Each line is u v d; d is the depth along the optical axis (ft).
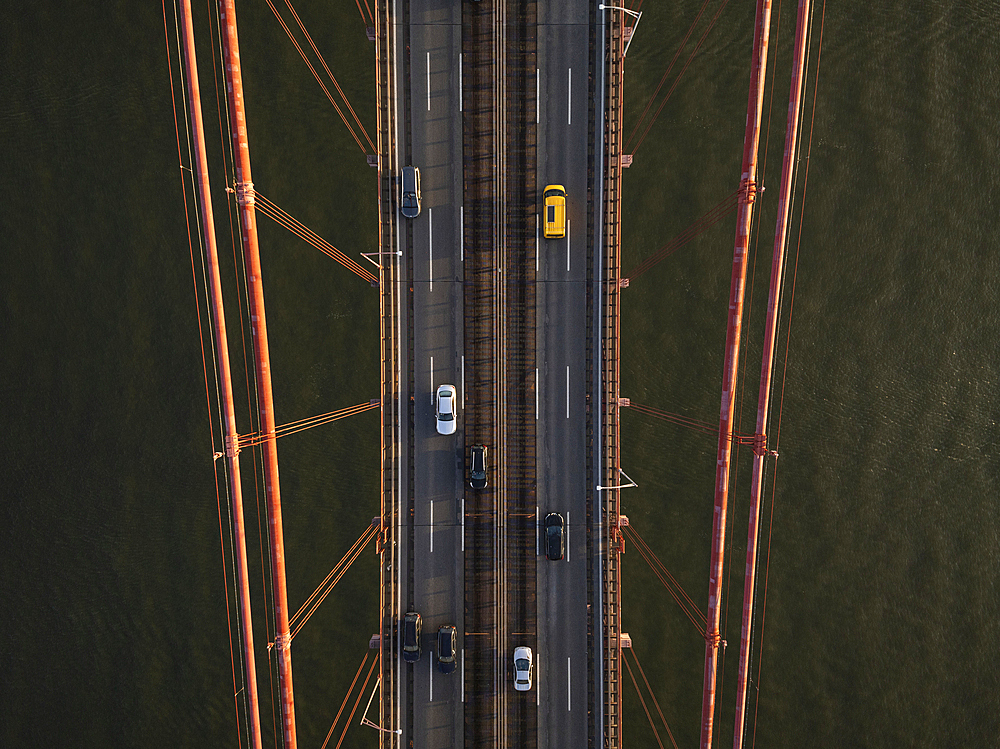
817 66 188.03
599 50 156.66
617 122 156.25
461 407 159.84
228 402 117.08
